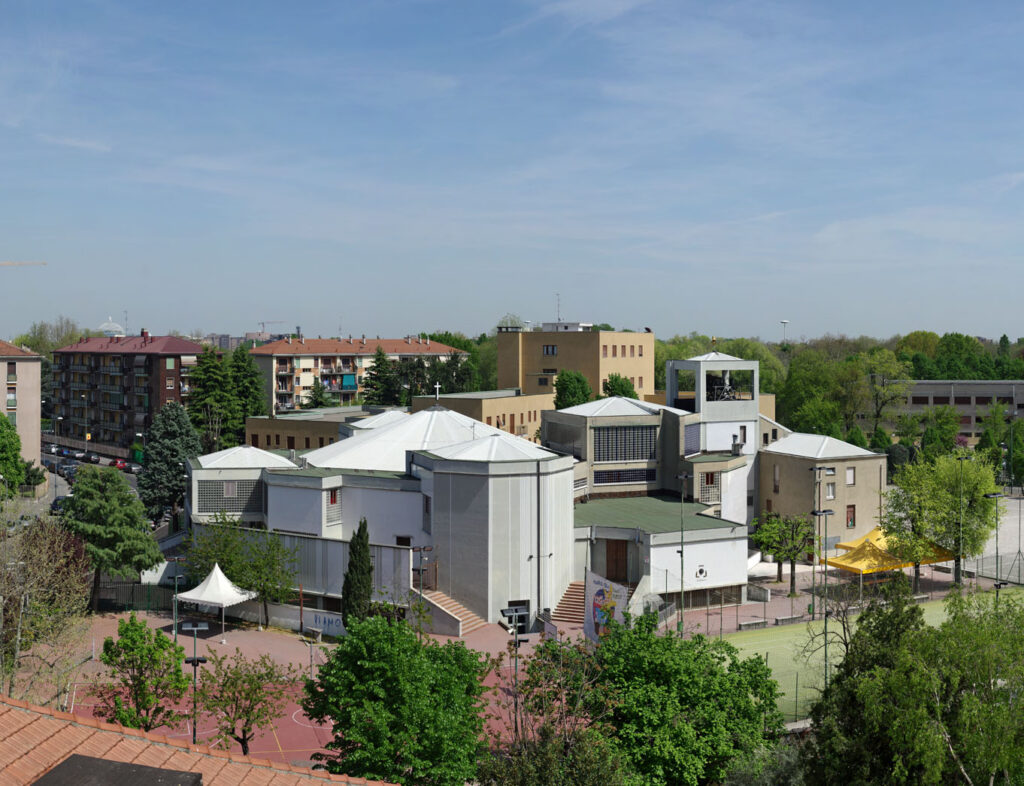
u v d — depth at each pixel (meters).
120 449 145.75
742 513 79.62
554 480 60.72
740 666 37.31
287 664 53.34
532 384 145.12
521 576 59.66
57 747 15.33
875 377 143.50
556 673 35.12
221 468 69.38
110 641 38.47
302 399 162.50
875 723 28.33
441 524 60.50
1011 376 193.12
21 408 125.19
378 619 34.91
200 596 58.25
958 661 28.28
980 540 67.94
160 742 16.66
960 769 27.20
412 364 155.12
